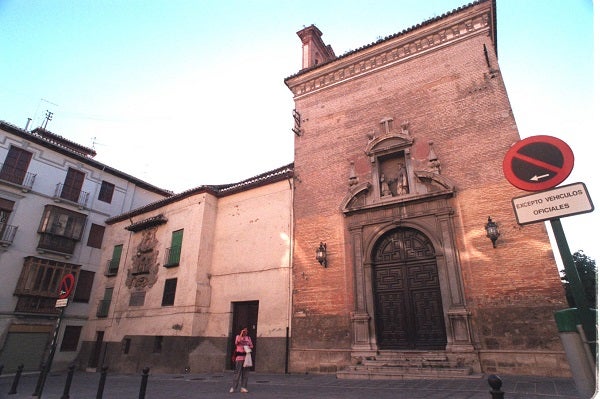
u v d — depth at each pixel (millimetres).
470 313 10453
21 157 21312
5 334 18641
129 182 27125
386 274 12516
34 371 19125
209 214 17922
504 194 11070
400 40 15203
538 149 3871
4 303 18984
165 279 17797
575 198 3453
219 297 16172
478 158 11898
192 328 15328
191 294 16078
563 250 3369
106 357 18859
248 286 15492
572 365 3045
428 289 11617
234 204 17812
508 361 9625
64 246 21922
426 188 12484
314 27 20562
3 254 19500
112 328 19500
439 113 13297
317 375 11898
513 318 9930
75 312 21516
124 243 22234
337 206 14242
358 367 10883
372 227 13047
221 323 15578
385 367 10531
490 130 12008
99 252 23734
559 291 9547
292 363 13031
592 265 15867
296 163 16234
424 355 10617
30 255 20406
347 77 16484
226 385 10328
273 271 15008
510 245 10523
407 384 8758
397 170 13789
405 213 12531
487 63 12922
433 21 14359
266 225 16141
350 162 14664
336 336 12477
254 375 12719
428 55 14508
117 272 21578
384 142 14094
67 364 20469
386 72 15422
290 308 13914
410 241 12430
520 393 6938
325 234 14086
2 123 20531
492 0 13320
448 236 11469
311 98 17297
